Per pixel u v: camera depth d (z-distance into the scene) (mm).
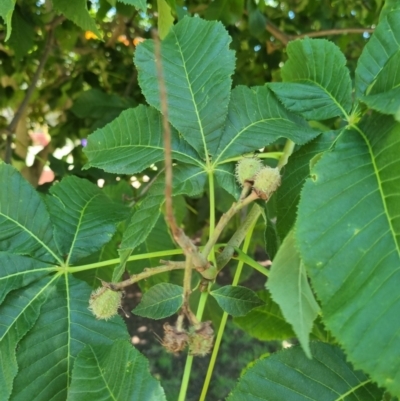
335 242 199
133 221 260
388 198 203
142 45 298
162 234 469
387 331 185
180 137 285
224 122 280
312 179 213
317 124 311
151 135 289
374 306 189
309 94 288
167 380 1094
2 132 677
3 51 803
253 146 275
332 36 823
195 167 276
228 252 277
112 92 896
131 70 880
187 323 232
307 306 200
